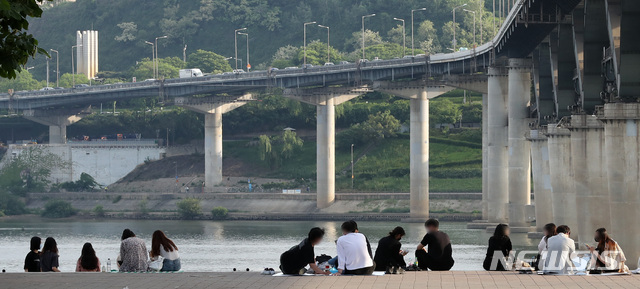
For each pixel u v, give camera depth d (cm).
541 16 18738
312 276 6581
